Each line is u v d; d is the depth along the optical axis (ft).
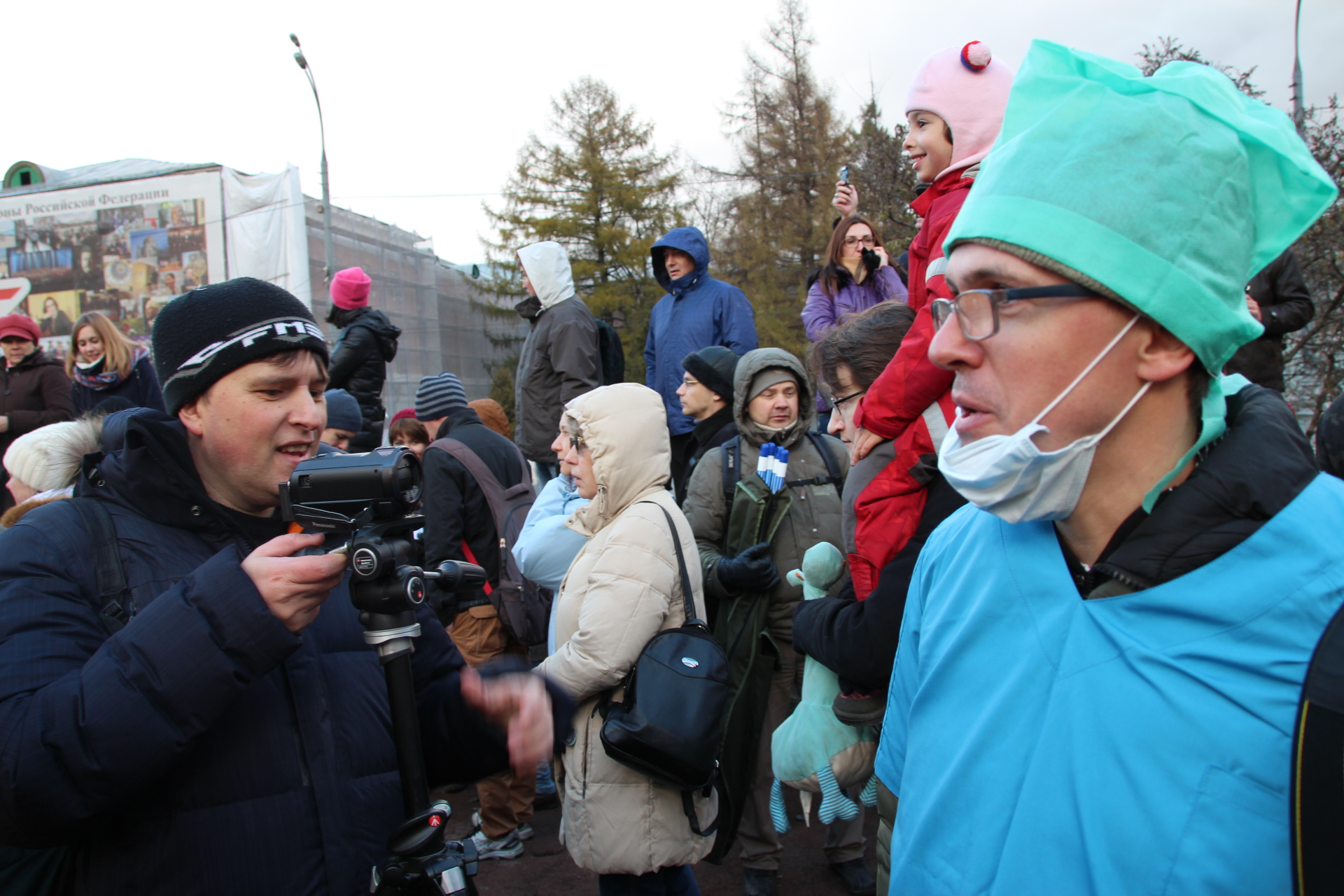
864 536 6.81
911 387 6.42
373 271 97.50
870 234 14.89
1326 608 2.48
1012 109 3.02
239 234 85.10
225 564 3.72
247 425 4.23
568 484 11.12
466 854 3.89
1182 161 2.69
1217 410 2.88
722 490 9.97
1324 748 2.31
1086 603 2.89
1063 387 2.81
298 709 4.22
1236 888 2.43
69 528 4.17
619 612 7.27
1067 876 2.73
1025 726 2.94
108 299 87.92
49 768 3.51
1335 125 22.70
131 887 3.84
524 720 4.47
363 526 3.74
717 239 111.55
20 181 99.40
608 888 7.47
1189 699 2.58
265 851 3.97
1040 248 2.75
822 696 7.24
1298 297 12.44
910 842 3.34
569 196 116.67
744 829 9.53
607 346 17.93
